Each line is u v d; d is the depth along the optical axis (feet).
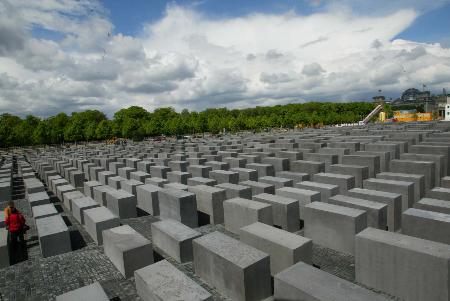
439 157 61.36
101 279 34.04
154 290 25.07
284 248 30.55
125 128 256.93
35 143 242.17
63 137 244.63
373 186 50.47
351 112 416.46
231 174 66.69
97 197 63.36
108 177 75.51
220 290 29.89
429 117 289.74
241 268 26.94
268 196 47.50
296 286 23.16
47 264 38.17
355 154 77.10
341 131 152.05
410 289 27.02
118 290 31.76
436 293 25.48
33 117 303.27
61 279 34.58
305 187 52.70
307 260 31.22
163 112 438.40
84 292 24.58
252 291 27.50
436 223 34.40
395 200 42.65
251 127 294.46
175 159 103.40
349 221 36.01
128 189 64.95
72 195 61.46
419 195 51.78
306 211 40.37
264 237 32.78
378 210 38.70
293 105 491.31
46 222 44.32
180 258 36.32
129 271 33.86
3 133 211.20
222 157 101.91
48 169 100.53
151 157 115.14
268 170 73.82
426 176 56.80
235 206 44.24
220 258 29.25
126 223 52.47
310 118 326.03
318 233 39.27
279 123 306.14
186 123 280.10
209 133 337.52
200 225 49.42
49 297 31.30
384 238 29.27
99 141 298.56
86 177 96.32
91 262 38.09
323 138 115.34
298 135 147.64
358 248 30.32
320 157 77.66
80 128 247.91
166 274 27.50
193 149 127.65
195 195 48.49
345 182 54.75
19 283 34.27
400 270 27.48
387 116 400.88
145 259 34.65
